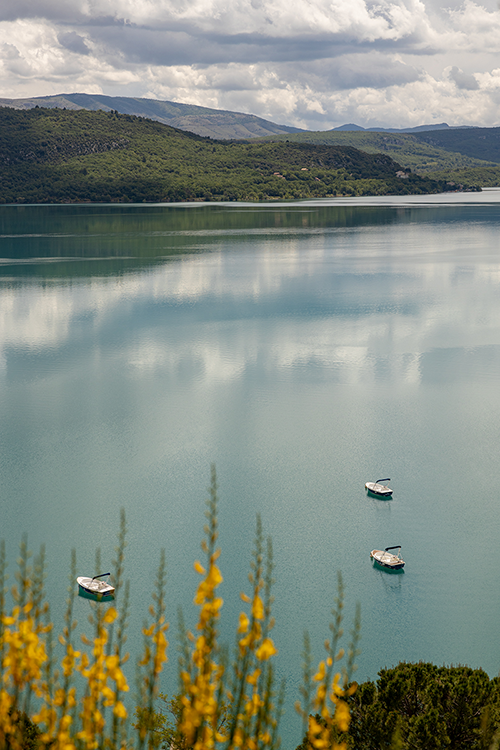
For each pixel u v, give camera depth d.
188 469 53.19
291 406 65.31
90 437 58.88
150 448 56.78
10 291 119.06
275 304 107.50
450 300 107.50
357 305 105.38
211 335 90.12
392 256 156.88
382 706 19.42
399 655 34.31
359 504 48.03
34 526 45.53
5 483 51.12
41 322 97.94
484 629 36.06
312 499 48.69
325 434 59.06
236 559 42.12
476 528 45.00
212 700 6.88
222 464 53.84
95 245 180.88
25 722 11.27
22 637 7.03
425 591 38.97
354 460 54.28
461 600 38.22
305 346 84.38
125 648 34.31
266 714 7.49
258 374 74.50
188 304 108.38
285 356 80.50
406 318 96.75
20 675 7.02
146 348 84.69
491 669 33.31
